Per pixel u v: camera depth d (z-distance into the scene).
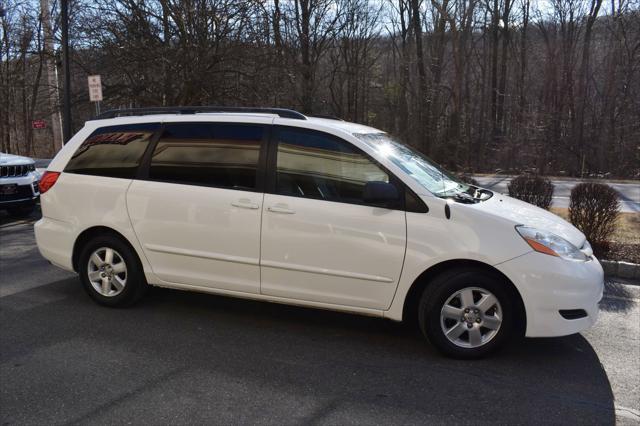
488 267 3.85
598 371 3.83
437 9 28.61
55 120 21.70
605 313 5.05
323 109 33.69
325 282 4.14
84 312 4.84
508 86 36.22
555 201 12.41
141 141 4.77
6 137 32.44
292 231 4.15
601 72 32.34
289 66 15.56
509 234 3.80
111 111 5.10
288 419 3.11
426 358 3.99
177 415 3.13
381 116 39.31
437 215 3.89
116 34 13.31
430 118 29.77
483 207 3.99
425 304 3.94
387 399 3.37
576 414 3.24
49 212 5.05
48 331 4.40
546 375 3.75
